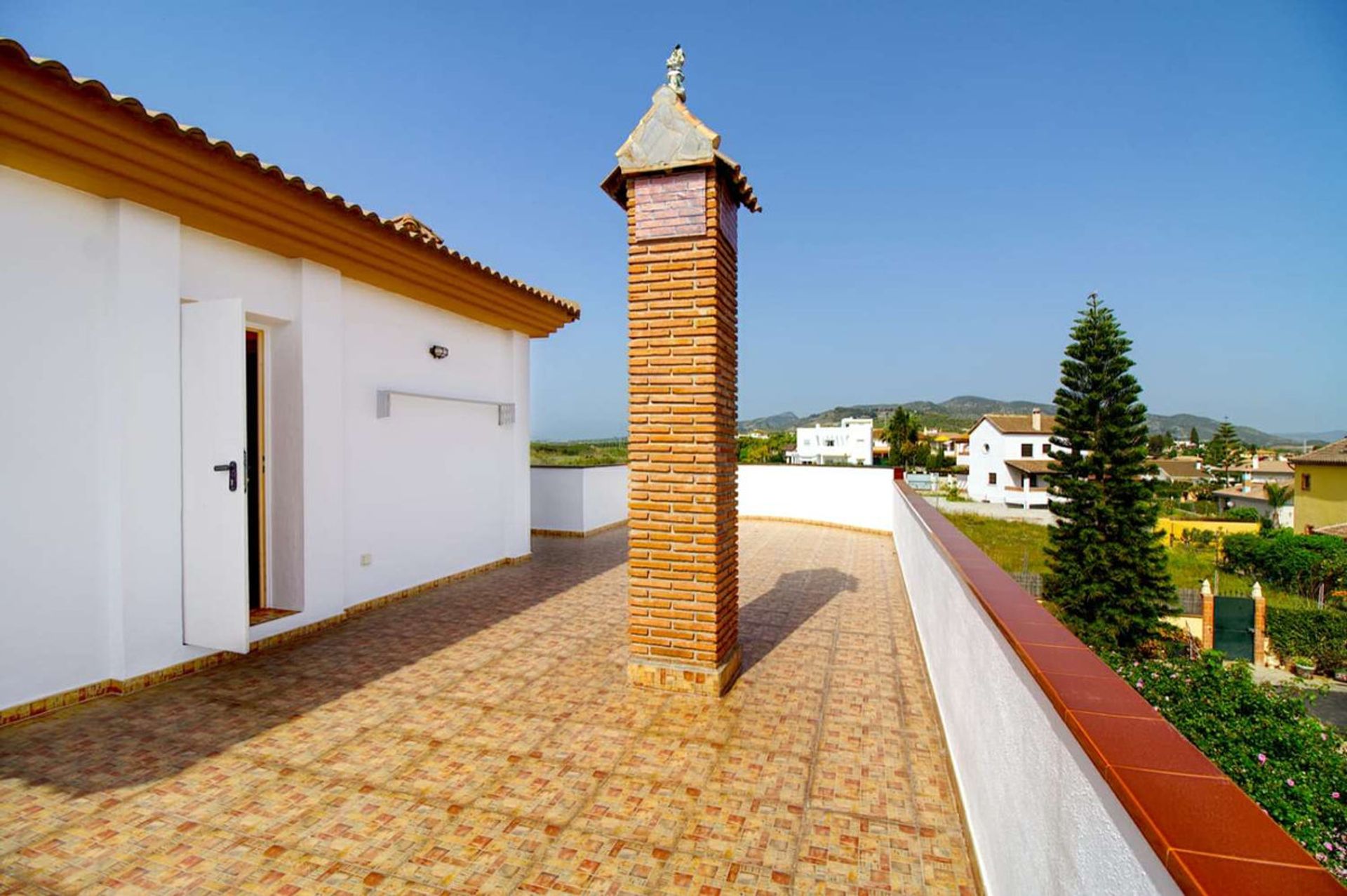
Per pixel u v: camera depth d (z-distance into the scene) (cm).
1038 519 4603
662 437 439
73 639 401
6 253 368
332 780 321
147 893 240
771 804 304
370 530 645
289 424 559
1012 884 198
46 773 324
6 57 310
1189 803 104
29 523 379
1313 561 2667
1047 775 167
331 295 584
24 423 377
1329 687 1684
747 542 1133
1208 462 8075
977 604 276
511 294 775
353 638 549
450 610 642
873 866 261
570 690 439
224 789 311
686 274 432
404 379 687
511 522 885
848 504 1312
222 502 438
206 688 436
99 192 404
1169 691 952
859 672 479
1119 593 2302
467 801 304
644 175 436
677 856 266
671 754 351
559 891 244
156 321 432
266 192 467
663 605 443
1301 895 82
